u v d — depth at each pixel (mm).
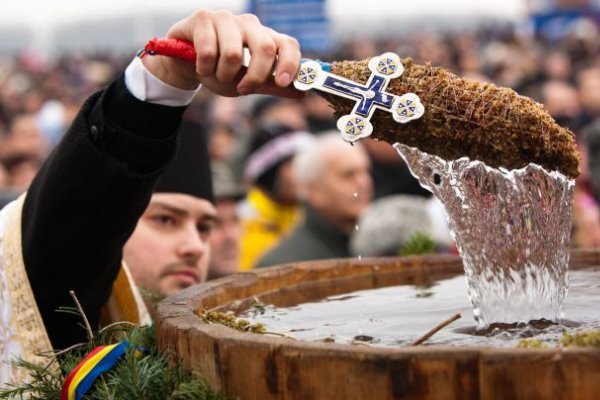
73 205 1628
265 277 1755
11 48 19062
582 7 12195
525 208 1416
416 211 3506
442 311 1575
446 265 1926
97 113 1610
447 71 1389
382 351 1107
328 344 1152
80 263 1666
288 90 1471
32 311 1669
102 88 1648
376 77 1382
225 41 1454
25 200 1722
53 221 1641
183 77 1577
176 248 2381
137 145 1606
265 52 1438
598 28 11906
